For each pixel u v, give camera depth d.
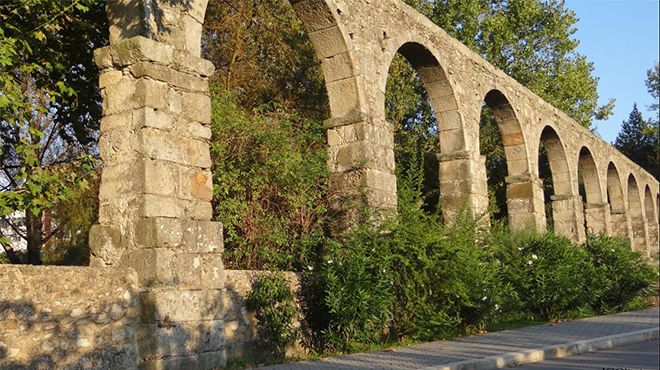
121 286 6.62
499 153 23.83
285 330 8.55
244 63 16.48
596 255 16.22
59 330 5.97
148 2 7.42
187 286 7.16
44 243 14.08
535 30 25.78
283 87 17.17
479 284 11.02
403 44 12.84
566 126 21.28
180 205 7.33
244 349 8.09
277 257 10.17
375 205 10.85
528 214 17.23
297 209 10.59
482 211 14.52
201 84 7.83
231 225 10.22
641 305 17.12
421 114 22.50
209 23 16.14
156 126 7.21
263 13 16.59
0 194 6.99
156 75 7.29
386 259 9.59
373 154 11.11
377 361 8.11
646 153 57.09
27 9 7.85
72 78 9.32
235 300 8.08
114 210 7.17
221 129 10.70
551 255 14.07
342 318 8.96
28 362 5.68
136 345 6.68
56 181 7.65
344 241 9.98
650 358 8.64
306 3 10.95
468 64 15.22
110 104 7.38
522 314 13.77
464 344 9.75
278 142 10.73
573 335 10.76
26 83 9.56
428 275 10.23
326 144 12.03
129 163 7.15
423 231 10.26
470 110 14.93
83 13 9.03
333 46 11.25
